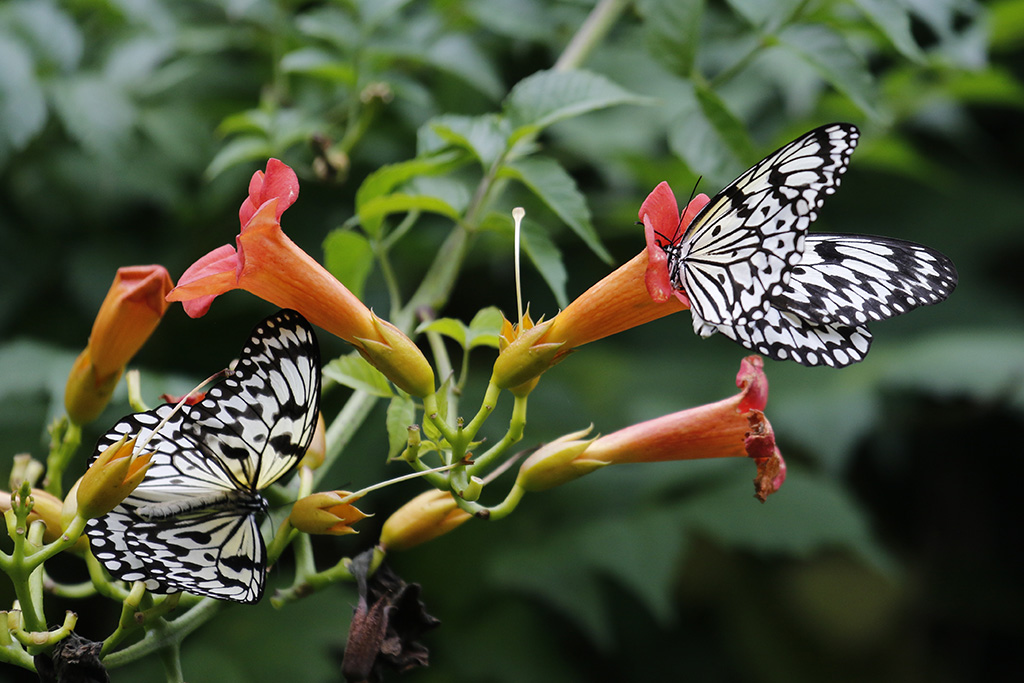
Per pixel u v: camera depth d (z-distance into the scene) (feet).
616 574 12.39
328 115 12.23
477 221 8.73
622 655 15.14
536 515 13.47
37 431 11.62
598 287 6.07
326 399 12.21
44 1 11.23
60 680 5.66
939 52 12.30
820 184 5.64
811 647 16.62
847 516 13.05
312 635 11.73
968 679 17.97
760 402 6.36
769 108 13.98
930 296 5.94
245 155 10.74
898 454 14.70
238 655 11.43
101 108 10.78
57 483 7.00
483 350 14.02
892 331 15.62
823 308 5.83
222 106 13.09
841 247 6.11
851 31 11.15
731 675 15.79
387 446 12.11
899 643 17.07
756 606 16.69
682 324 15.01
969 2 11.00
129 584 6.62
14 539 5.56
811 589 17.06
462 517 6.68
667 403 13.01
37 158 12.30
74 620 5.80
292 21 12.50
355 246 8.54
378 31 11.41
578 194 8.15
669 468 13.80
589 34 10.37
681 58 9.50
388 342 6.09
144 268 6.53
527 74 13.34
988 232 15.58
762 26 9.55
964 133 16.44
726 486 13.65
